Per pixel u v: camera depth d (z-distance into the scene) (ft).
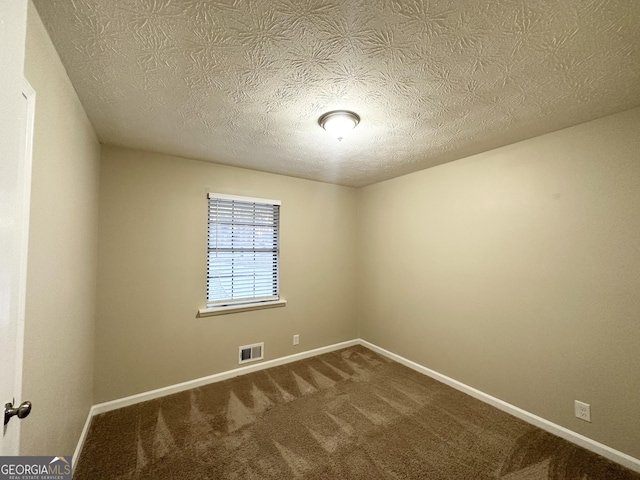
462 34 3.59
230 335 9.25
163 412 7.15
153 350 7.94
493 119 5.96
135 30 3.51
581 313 6.04
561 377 6.31
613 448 5.53
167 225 8.24
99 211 7.25
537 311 6.75
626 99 5.14
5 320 2.02
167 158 8.29
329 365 10.18
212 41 3.69
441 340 9.02
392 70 4.33
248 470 5.27
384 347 11.21
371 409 7.32
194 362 8.57
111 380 7.33
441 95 5.05
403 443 6.03
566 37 3.62
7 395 2.32
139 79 4.56
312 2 3.11
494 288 7.63
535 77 4.50
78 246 5.36
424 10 3.23
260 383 8.77
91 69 4.29
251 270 9.88
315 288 11.32
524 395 6.92
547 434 6.33
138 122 6.12
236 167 9.49
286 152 8.06
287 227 10.64
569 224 6.25
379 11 3.24
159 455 5.63
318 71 4.35
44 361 3.80
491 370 7.63
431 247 9.43
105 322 7.28
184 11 3.22
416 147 7.62
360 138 7.00
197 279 8.70
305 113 5.71
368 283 12.07
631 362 5.39
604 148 5.79
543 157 6.72
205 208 8.89
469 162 8.34
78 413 5.59
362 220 12.47
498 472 5.24
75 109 4.92
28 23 3.07
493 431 6.44
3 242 1.96
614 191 5.65
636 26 3.41
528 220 6.97
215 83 4.67
